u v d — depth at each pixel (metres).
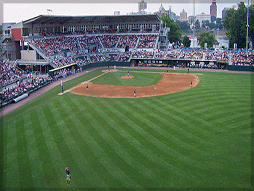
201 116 45.12
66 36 109.38
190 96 58.34
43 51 89.56
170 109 49.28
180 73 90.69
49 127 41.72
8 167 30.36
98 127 41.19
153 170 29.05
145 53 108.50
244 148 33.69
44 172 29.27
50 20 103.00
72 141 36.50
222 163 30.20
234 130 39.16
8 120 45.41
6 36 87.94
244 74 85.56
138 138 36.91
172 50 116.62
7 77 69.25
